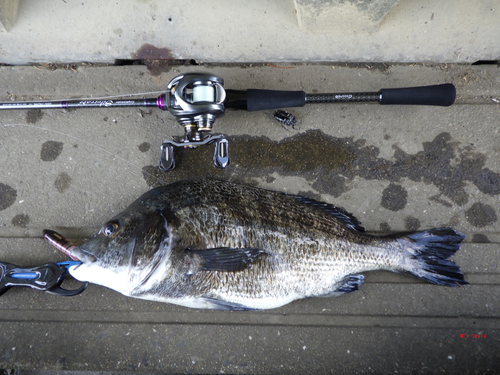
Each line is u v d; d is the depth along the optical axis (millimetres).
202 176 555
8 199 552
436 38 550
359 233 517
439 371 530
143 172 557
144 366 525
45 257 546
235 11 538
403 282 548
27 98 561
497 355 534
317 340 535
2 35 542
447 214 556
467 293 546
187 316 539
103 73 564
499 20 535
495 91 564
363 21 526
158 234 463
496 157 560
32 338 529
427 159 560
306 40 552
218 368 527
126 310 539
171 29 548
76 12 536
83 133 558
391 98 501
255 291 488
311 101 504
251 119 560
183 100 447
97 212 552
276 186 558
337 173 559
